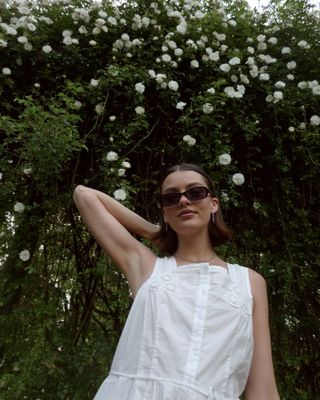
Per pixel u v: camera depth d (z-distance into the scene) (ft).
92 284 8.63
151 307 3.43
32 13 9.20
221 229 4.28
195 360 3.16
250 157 8.80
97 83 8.04
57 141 7.08
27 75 8.68
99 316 8.84
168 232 4.28
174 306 3.40
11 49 8.48
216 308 3.42
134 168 8.55
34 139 7.04
